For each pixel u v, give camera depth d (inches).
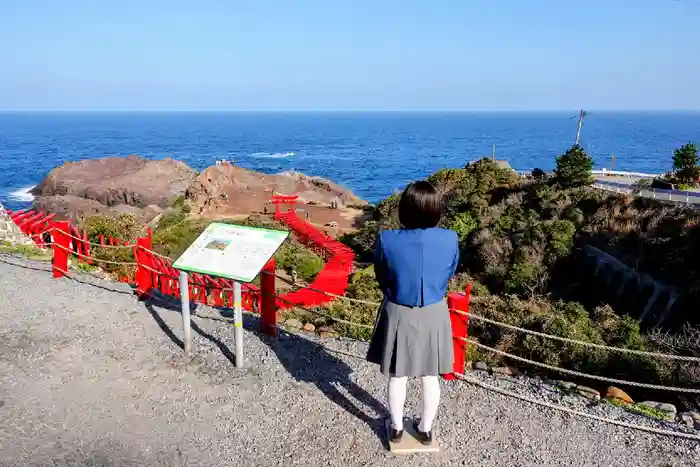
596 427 182.5
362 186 3225.9
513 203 1077.8
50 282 336.5
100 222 764.0
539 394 205.9
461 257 968.3
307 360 229.9
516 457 163.9
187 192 1740.9
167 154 5511.8
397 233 139.0
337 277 753.0
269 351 237.3
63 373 212.4
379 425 179.5
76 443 167.0
